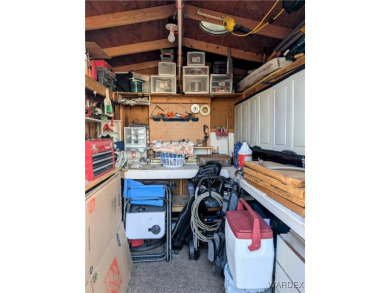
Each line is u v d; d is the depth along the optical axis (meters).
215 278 1.76
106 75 2.41
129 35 2.37
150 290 1.61
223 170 2.46
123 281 1.55
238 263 1.17
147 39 2.54
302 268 0.89
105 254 1.34
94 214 1.16
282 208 1.09
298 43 1.69
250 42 2.51
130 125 2.94
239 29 2.08
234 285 1.31
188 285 1.67
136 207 2.05
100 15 1.91
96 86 2.07
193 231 2.04
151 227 1.95
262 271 1.18
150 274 1.81
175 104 3.20
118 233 1.70
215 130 3.29
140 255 2.05
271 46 2.52
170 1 1.92
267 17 1.97
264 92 2.16
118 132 2.88
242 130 2.94
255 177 1.56
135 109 3.19
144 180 2.32
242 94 2.94
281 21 1.98
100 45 2.46
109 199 1.48
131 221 1.94
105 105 2.32
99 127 2.44
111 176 1.70
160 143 2.90
